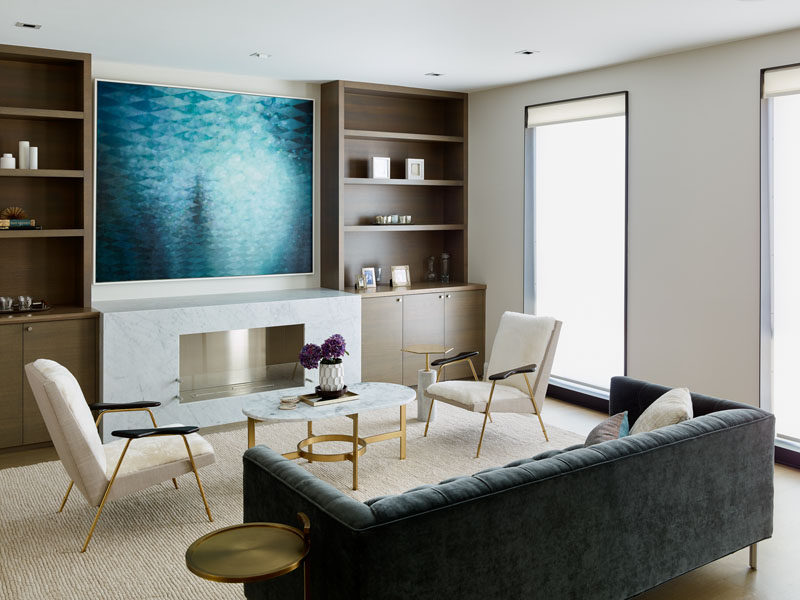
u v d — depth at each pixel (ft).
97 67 18.03
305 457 14.26
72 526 12.46
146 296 19.17
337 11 13.55
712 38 15.81
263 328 18.93
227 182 19.97
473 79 20.68
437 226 22.77
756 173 15.98
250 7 13.29
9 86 17.06
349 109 21.94
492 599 8.05
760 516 10.95
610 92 18.95
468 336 22.99
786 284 15.88
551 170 21.13
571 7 13.33
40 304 17.11
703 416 10.56
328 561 7.64
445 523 7.61
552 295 21.43
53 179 17.76
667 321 17.98
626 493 9.14
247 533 8.00
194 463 12.34
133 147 18.48
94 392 16.99
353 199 22.26
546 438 17.07
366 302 20.71
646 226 18.31
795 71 15.14
